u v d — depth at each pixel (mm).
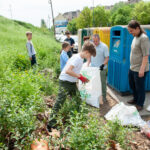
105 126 2596
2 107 2307
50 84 4645
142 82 3625
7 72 4707
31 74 4672
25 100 3168
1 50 8078
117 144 2439
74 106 2895
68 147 2303
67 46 4461
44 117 2803
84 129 2295
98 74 4012
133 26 3332
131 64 3725
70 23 62188
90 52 2773
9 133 2398
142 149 2668
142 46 3328
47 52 9906
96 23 49281
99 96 4074
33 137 2178
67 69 2764
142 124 3188
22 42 13570
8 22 27625
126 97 4555
